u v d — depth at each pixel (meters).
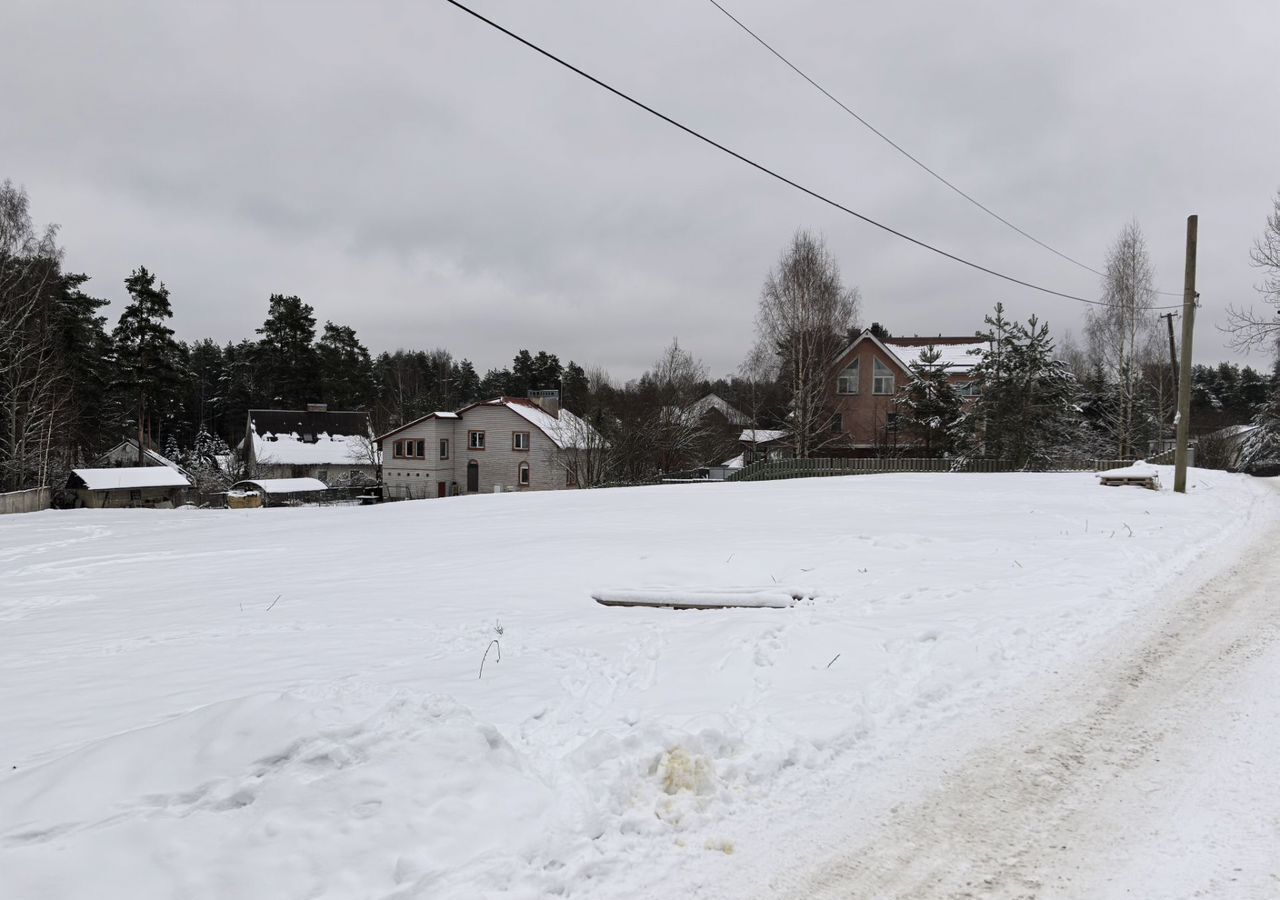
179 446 88.12
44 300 39.59
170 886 3.10
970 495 19.33
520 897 3.29
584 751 4.54
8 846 3.21
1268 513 15.05
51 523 24.66
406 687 5.85
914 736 5.07
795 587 8.90
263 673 6.45
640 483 45.31
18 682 6.57
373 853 3.40
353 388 83.94
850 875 3.57
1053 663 6.39
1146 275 38.75
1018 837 3.87
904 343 55.25
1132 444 43.03
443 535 16.50
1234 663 6.30
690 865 3.63
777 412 57.53
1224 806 4.06
